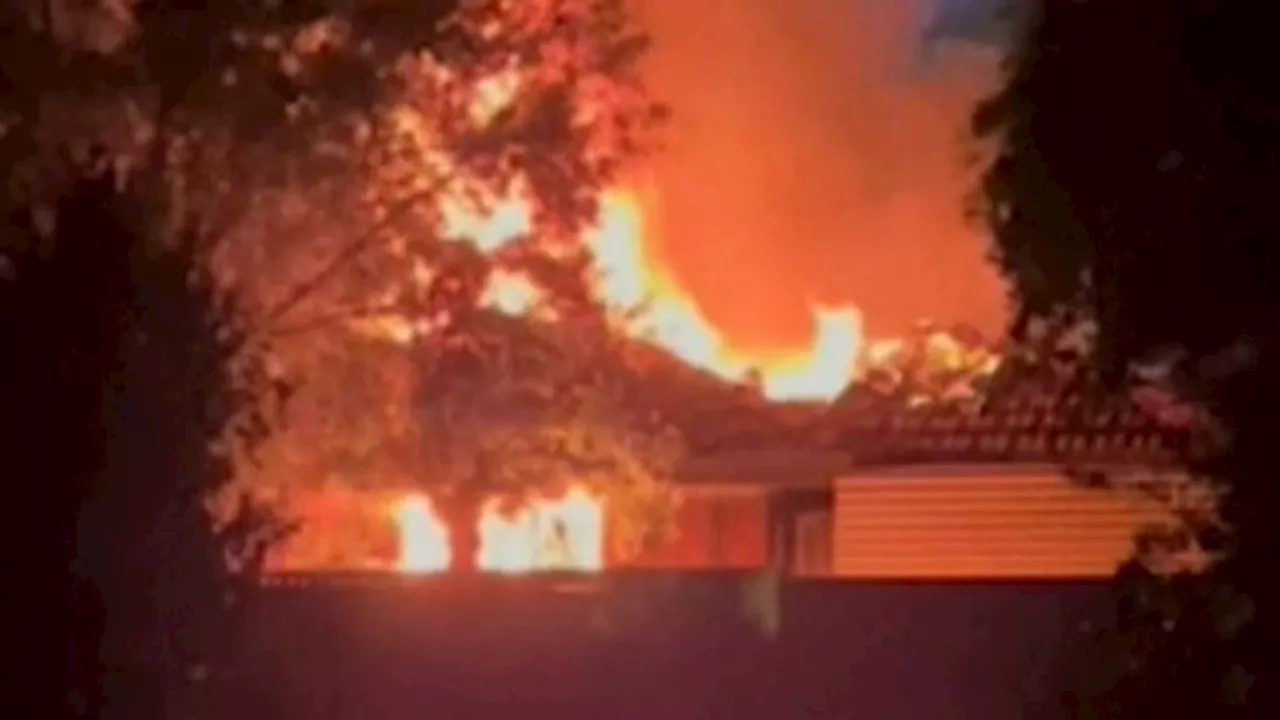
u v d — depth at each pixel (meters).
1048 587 14.81
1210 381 12.62
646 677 15.12
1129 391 13.24
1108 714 13.01
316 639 14.83
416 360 21.64
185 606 13.18
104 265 13.09
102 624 12.86
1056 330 13.34
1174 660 12.77
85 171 13.67
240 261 19.50
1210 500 12.95
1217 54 12.39
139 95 18.52
